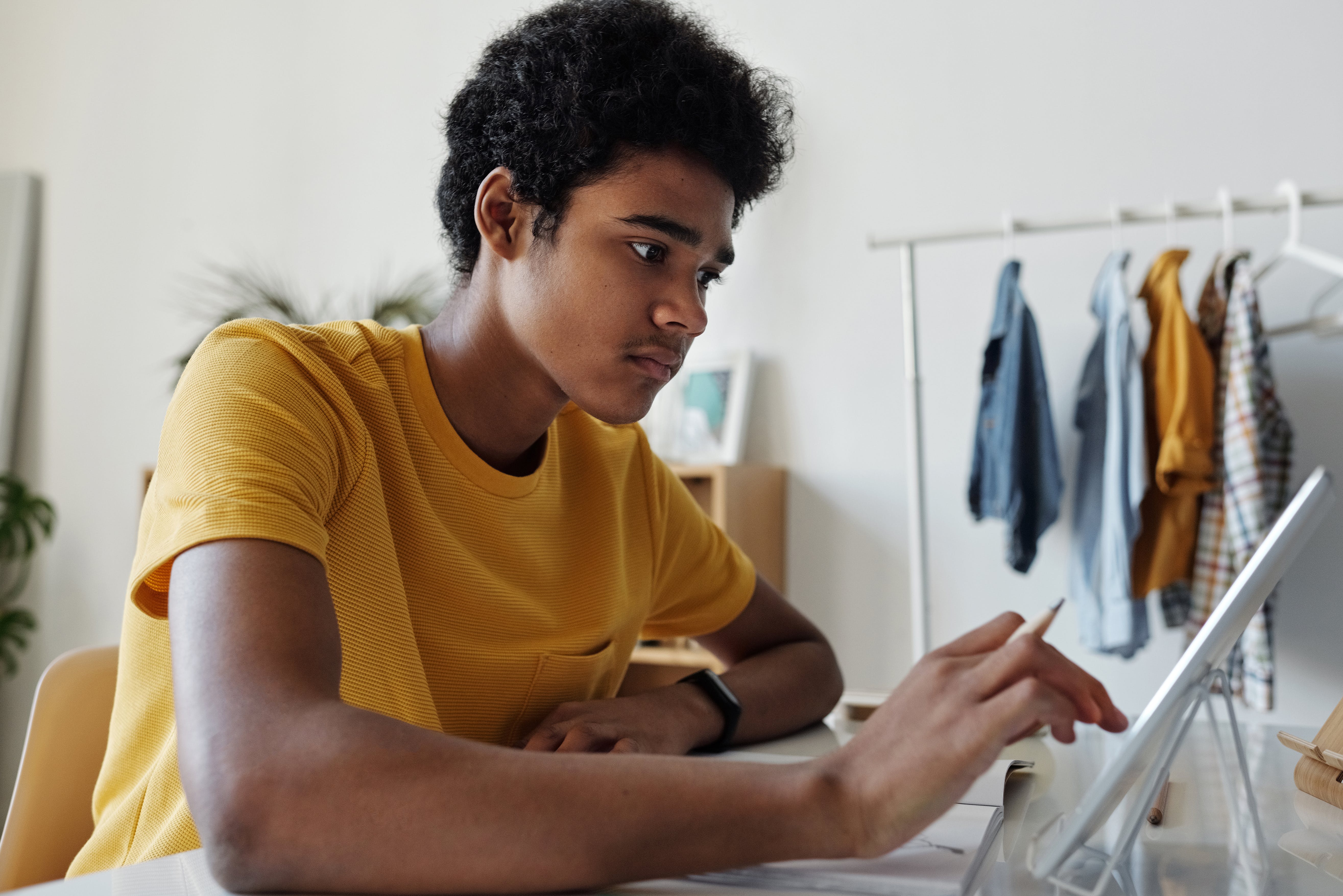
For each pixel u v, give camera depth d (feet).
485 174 2.59
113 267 10.60
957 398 7.59
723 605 3.64
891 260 7.85
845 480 7.91
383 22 9.76
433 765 1.51
